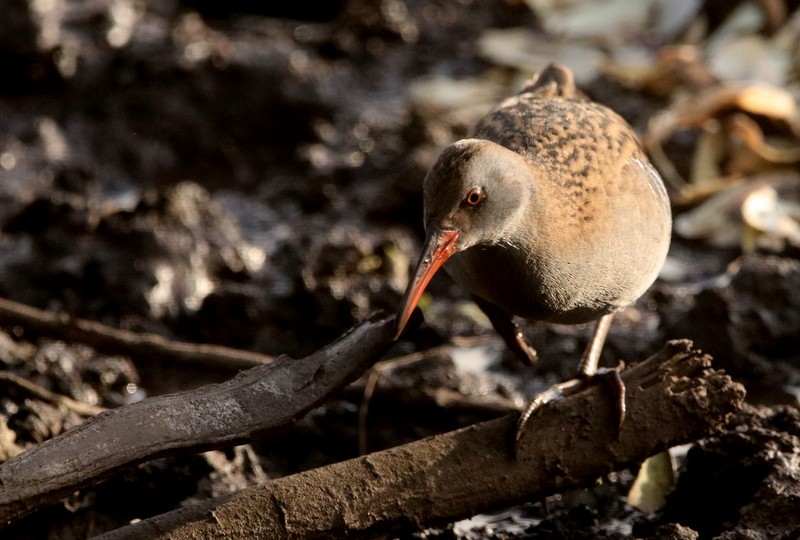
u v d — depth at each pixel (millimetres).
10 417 8422
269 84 15461
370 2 17500
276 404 7117
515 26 17328
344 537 7027
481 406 9305
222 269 12086
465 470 7133
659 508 8289
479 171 7410
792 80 14883
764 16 15492
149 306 11414
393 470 7094
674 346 7227
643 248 8023
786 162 13344
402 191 13242
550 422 7207
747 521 7441
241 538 6949
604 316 8297
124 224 11992
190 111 15375
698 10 16047
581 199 7723
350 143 14719
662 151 13820
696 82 14781
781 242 11391
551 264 7719
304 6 18297
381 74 16281
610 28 16203
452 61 16578
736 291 10430
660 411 7125
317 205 13742
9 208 13438
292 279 12031
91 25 16609
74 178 13977
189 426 6949
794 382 10062
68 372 10047
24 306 10859
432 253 7426
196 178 15055
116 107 15523
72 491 6742
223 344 11109
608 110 8547
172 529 6945
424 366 10062
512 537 7910
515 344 8516
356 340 7289
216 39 16422
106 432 6824
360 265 12102
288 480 7082
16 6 15875
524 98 8648
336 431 9305
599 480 7246
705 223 12758
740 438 7961
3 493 6598
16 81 15984
